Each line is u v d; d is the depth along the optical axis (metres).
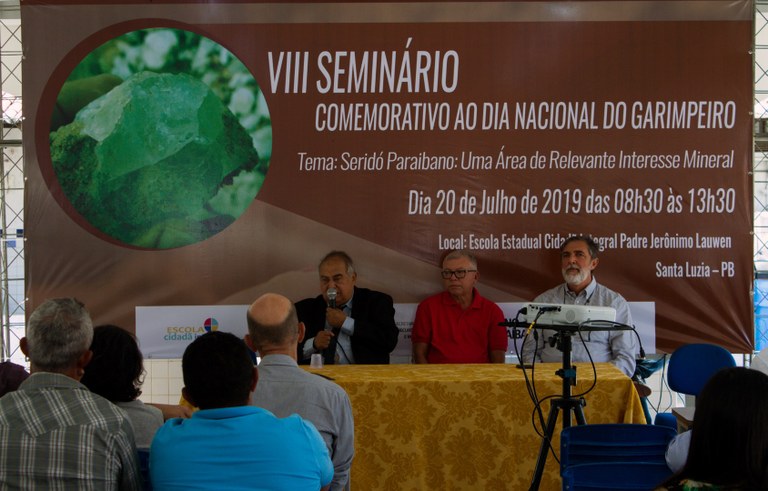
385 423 3.72
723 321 5.05
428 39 5.00
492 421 3.73
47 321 2.05
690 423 3.94
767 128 5.61
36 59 4.98
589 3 5.00
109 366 2.30
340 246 5.05
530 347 4.87
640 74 5.02
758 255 5.62
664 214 5.05
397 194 5.05
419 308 4.95
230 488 1.86
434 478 3.73
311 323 4.88
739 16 5.00
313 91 5.03
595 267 5.04
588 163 5.03
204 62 5.02
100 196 5.02
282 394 2.47
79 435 1.97
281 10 5.01
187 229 5.04
